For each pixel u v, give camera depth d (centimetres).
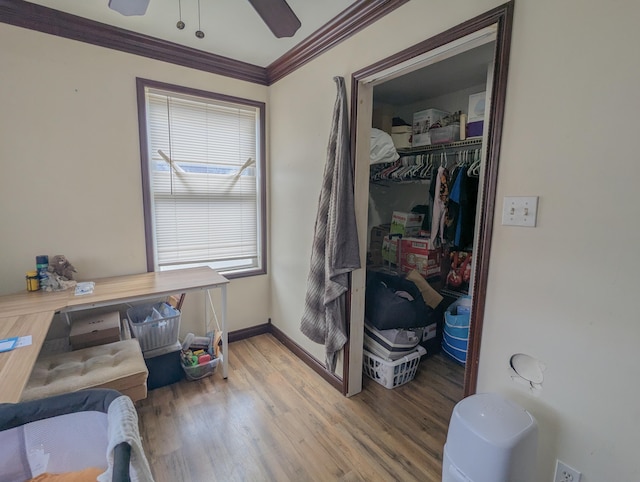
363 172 202
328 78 213
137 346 187
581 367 109
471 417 114
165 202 254
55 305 169
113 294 188
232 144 279
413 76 258
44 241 206
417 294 251
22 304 170
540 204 115
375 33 176
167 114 246
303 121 242
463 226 261
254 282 298
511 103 120
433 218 275
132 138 229
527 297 121
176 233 261
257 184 296
